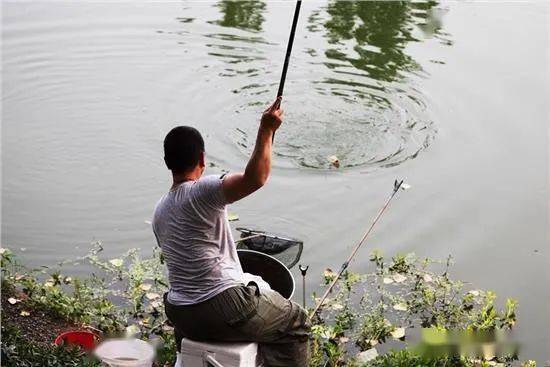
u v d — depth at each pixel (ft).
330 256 29.43
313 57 47.93
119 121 40.32
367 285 27.66
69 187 34.47
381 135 39.52
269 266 18.84
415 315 26.32
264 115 15.15
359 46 49.37
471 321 26.00
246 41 49.96
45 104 42.06
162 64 47.01
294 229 31.19
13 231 30.94
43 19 51.70
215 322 15.76
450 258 29.50
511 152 37.45
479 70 45.78
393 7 55.16
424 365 22.61
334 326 25.12
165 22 52.39
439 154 37.58
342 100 43.16
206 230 15.62
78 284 26.40
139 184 34.81
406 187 26.68
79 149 37.52
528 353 24.56
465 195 33.91
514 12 54.19
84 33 50.39
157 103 42.34
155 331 24.79
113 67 46.42
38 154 37.11
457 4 55.72
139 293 26.40
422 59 47.42
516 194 33.96
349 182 35.01
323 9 54.90
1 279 26.68
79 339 22.94
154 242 30.58
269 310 16.22
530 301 27.22
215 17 53.42
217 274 15.70
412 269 28.63
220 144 38.37
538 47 48.67
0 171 35.45
